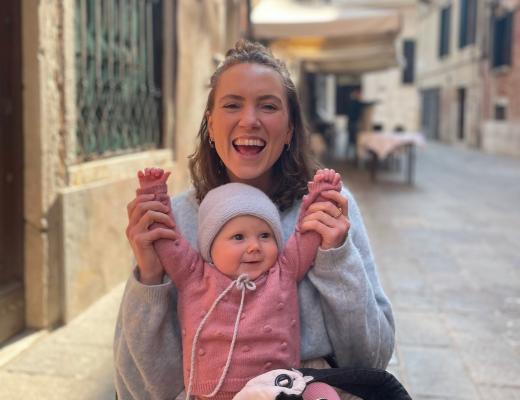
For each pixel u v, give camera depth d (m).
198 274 1.56
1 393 3.12
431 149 24.50
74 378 3.31
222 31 8.02
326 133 18.05
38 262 3.82
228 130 1.62
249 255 1.52
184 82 6.41
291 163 1.77
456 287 5.26
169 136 6.09
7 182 3.73
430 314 4.54
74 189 4.06
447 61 28.58
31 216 3.78
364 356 1.65
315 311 1.63
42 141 3.71
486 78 23.06
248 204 1.53
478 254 6.50
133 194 5.07
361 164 15.89
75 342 3.75
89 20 4.42
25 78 3.66
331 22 9.22
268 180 1.78
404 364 3.63
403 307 4.70
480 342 4.00
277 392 1.37
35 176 3.73
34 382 3.25
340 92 23.86
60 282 3.99
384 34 10.03
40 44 3.63
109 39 4.75
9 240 3.79
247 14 8.90
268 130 1.61
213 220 1.54
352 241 1.73
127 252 5.05
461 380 3.44
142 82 5.54
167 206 1.56
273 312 1.51
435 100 31.20
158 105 5.99
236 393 1.48
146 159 5.40
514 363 3.68
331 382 1.49
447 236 7.40
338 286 1.57
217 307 1.50
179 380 1.64
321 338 1.63
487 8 22.67
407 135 12.41
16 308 3.79
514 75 20.50
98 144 4.65
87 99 4.41
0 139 3.66
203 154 1.79
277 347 1.50
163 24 5.89
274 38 9.51
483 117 23.50
